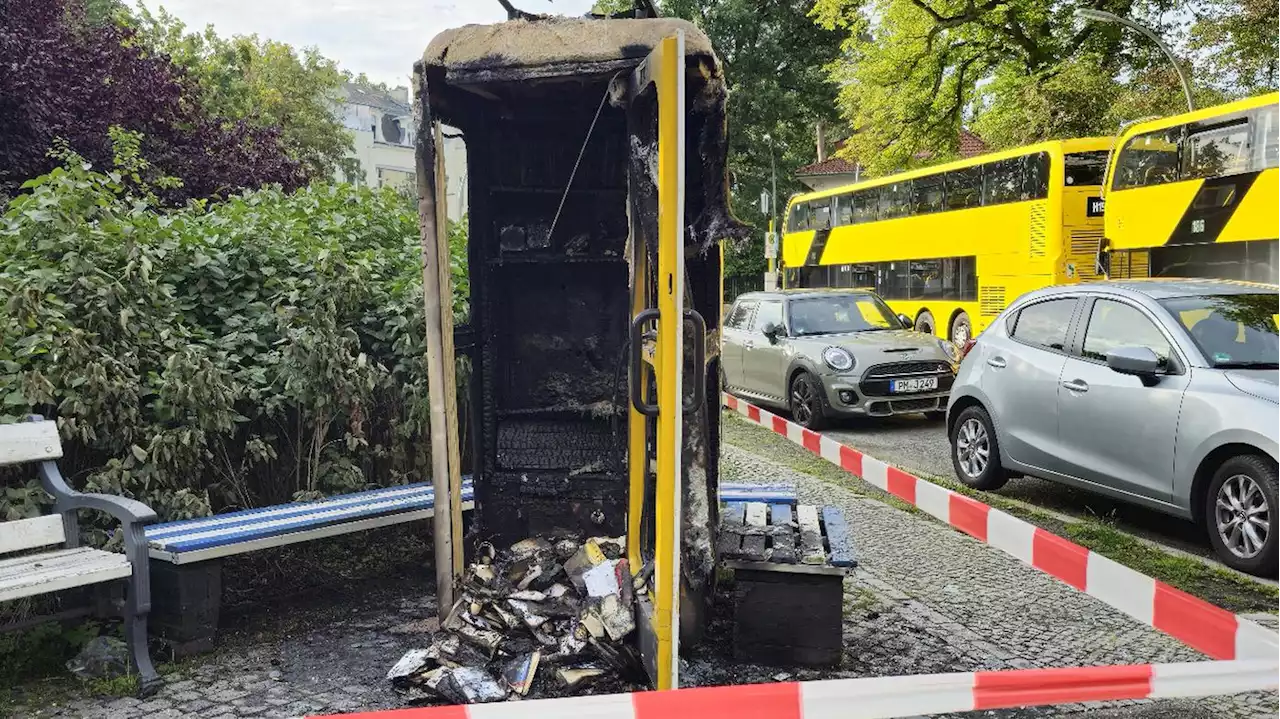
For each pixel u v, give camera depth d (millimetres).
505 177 4906
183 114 15305
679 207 3172
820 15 30719
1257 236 13516
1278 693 3945
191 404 4586
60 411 4379
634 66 3727
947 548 6125
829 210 26578
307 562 5574
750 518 4723
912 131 29828
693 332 3588
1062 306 7398
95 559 3928
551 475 4844
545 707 2592
